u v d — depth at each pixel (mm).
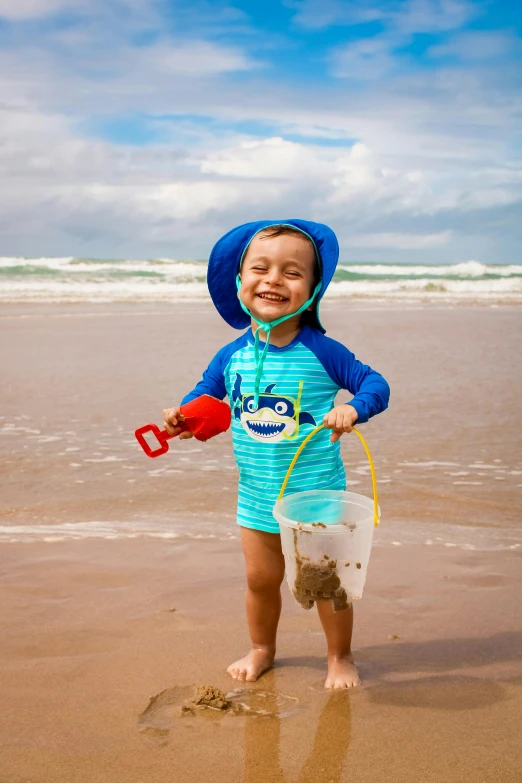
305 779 2240
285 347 2975
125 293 21734
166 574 3836
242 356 3045
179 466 5738
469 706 2670
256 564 2969
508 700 2711
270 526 2930
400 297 23016
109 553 4102
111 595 3580
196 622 3322
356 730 2514
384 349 11414
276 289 2914
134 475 5496
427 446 6242
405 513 4750
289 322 3014
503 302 21359
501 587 3697
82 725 2520
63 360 10086
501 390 8477
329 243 2982
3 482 5293
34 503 4891
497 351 11414
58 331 12859
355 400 2740
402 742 2439
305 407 2922
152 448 6215
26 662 2945
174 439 6488
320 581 2629
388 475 5492
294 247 2930
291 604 3570
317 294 2996
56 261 30344
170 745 2410
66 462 5770
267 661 2971
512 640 3186
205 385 3176
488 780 2232
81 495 5051
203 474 5555
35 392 8148
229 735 2475
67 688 2762
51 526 4504
